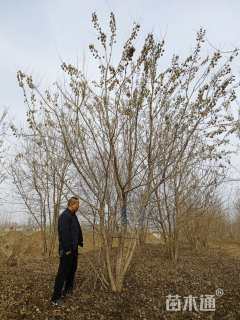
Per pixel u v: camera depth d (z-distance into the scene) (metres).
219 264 10.58
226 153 10.20
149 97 6.54
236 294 6.96
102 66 6.35
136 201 6.79
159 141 6.65
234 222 24.62
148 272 8.43
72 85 6.40
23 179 12.55
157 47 6.49
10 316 5.27
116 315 5.51
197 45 6.62
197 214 13.11
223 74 6.45
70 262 5.88
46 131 9.26
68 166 8.98
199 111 6.53
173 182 10.49
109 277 6.53
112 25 6.25
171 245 10.70
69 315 5.38
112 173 6.56
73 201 6.10
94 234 6.93
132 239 6.60
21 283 6.92
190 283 7.68
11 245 11.32
